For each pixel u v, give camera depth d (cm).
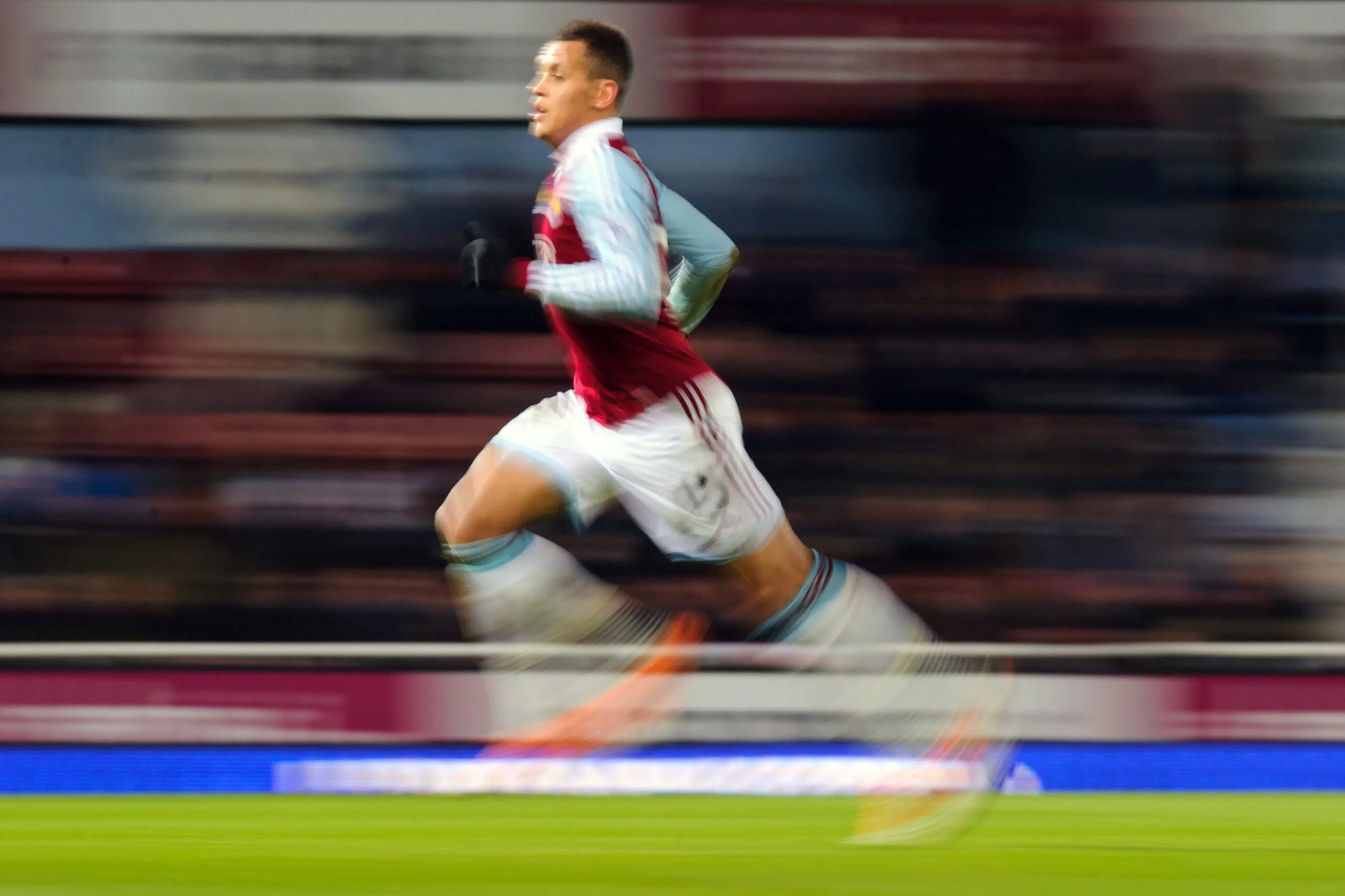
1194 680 1952
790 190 1900
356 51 1878
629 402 1149
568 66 1128
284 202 1902
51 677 1928
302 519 1941
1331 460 1941
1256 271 1925
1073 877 1203
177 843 1391
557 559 1200
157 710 1931
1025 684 1941
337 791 1898
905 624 1180
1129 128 1906
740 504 1166
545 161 1894
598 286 1070
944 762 1189
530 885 1161
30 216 1898
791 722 1856
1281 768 1948
